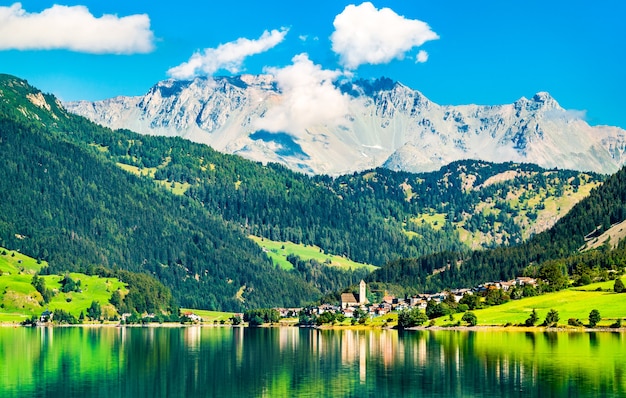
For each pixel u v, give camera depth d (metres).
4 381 182.88
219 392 169.12
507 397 156.50
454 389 166.25
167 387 175.62
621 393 157.12
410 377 182.25
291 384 177.38
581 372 180.62
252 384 178.25
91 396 164.88
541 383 168.88
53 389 172.62
